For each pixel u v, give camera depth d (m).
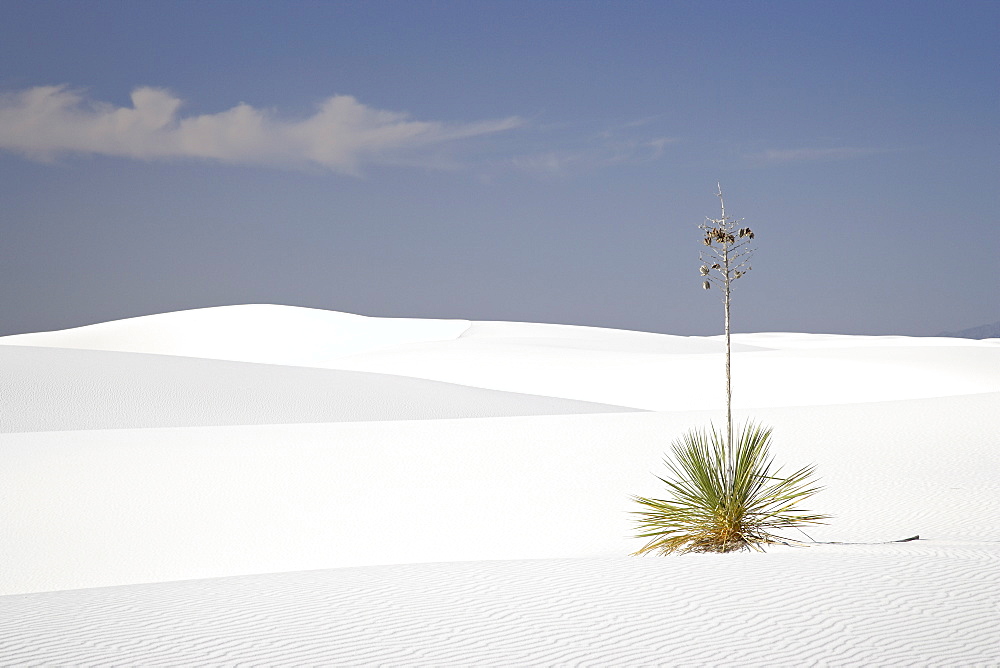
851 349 59.91
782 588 7.34
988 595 6.94
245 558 13.49
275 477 18.81
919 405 25.95
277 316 91.94
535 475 18.17
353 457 20.64
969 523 12.77
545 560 9.45
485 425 25.11
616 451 20.16
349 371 45.28
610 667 5.52
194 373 39.62
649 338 80.94
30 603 7.63
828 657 5.61
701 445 11.10
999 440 19.47
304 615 6.90
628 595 7.29
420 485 17.80
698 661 5.60
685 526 10.84
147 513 16.22
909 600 6.85
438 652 5.86
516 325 90.44
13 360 39.00
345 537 14.52
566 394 47.53
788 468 17.36
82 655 5.87
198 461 20.42
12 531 15.12
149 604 7.45
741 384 46.41
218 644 6.10
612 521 14.45
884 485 15.67
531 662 5.64
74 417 31.81
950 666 5.40
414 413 35.50
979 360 52.47
